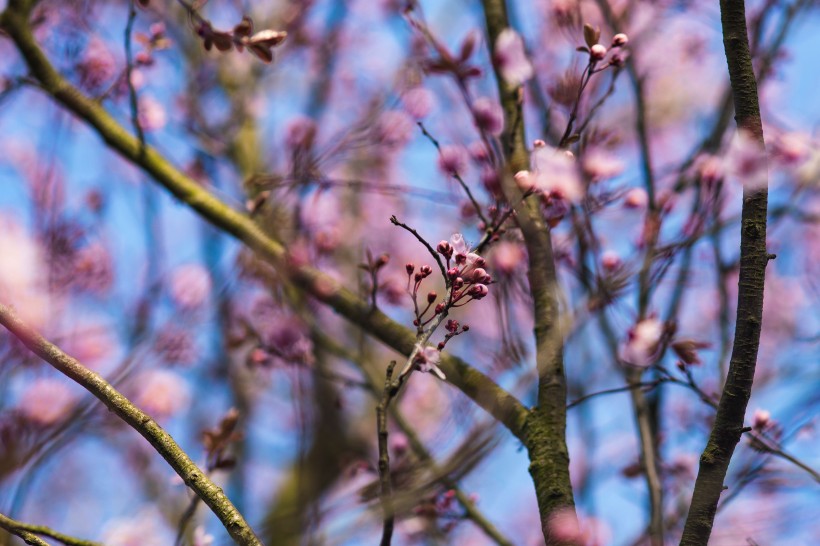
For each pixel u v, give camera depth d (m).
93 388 2.19
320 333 4.40
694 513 2.20
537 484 2.54
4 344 3.74
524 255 3.26
